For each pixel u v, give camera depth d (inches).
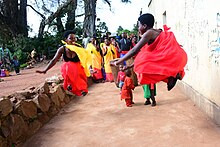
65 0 1189.7
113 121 218.2
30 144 186.4
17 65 672.4
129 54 147.1
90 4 1023.0
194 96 252.5
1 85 429.1
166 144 164.7
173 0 344.5
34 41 1080.2
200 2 224.4
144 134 183.5
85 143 177.0
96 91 360.2
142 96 306.7
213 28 195.5
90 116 238.8
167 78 152.3
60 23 1190.9
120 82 317.1
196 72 247.6
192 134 177.5
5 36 1118.4
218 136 171.5
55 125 222.7
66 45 212.4
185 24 284.7
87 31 1016.2
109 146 169.2
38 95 230.5
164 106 251.6
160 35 147.8
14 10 1149.1
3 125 174.9
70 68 215.5
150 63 145.1
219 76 187.2
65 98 296.2
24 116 201.9
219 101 189.5
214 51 194.9
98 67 431.8
